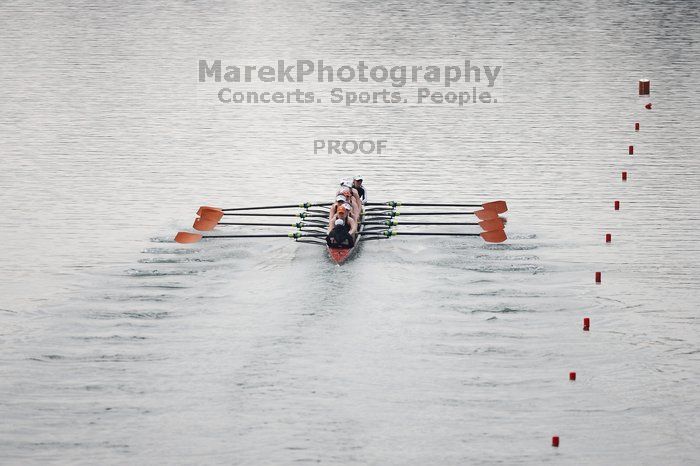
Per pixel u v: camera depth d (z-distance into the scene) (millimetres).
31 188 148625
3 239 126938
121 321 101938
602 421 83750
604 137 175875
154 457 78375
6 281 112938
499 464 77688
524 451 79375
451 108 198250
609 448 79875
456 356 94562
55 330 99812
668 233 128750
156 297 107938
